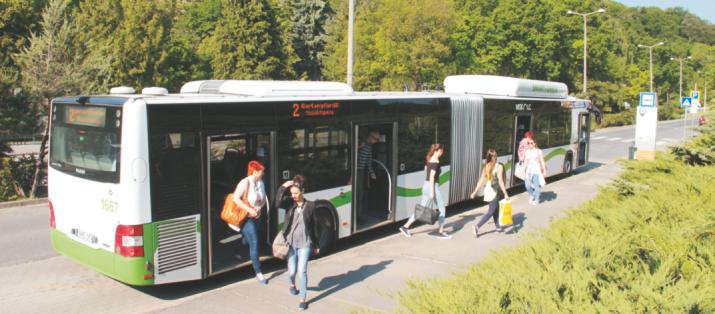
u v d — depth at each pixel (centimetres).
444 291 444
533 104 1803
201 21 6397
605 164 2727
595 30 6050
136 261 753
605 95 6431
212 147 949
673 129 5919
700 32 14850
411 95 1270
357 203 1169
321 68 5850
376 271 937
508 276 462
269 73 4962
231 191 947
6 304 780
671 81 10300
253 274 934
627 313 389
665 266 464
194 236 812
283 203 778
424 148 1301
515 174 1681
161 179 772
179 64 4162
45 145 1638
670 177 887
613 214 680
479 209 1532
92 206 797
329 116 1038
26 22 2991
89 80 1816
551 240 573
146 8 3538
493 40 5281
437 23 4000
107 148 773
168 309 764
